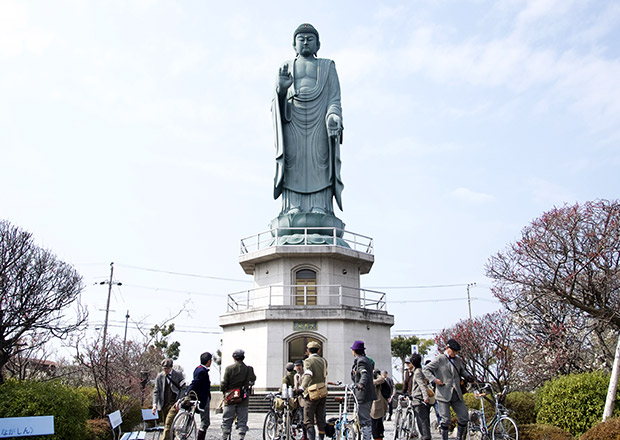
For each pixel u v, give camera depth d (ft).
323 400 41.65
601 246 60.34
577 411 48.83
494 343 66.28
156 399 44.60
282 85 118.01
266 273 112.78
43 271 70.44
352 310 99.71
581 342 64.54
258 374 98.27
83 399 49.49
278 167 119.44
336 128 119.55
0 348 65.51
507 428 45.96
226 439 41.96
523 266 66.13
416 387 43.27
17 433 34.04
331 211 121.08
